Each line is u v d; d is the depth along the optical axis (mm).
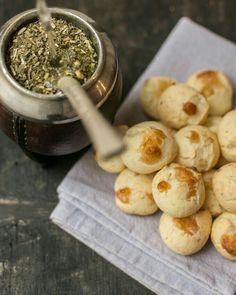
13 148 523
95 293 482
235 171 456
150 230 477
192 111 481
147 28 568
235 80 533
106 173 499
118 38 563
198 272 460
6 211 506
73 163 519
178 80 538
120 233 478
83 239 491
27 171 518
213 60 540
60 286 484
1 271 488
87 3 572
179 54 542
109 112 456
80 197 485
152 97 502
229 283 456
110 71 437
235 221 458
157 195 456
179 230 456
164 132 467
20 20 452
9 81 423
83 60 447
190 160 468
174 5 573
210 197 470
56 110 423
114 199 488
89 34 453
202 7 571
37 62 445
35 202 509
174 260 464
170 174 455
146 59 557
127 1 574
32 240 497
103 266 489
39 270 488
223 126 476
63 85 410
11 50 448
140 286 483
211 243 473
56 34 455
